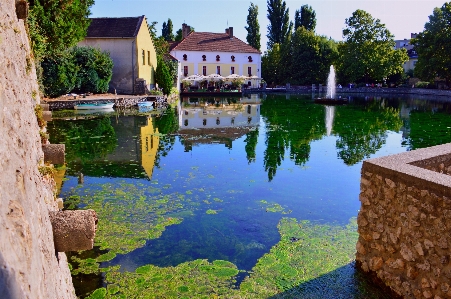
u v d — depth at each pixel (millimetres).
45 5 14211
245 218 6262
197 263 4797
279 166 9562
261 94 38938
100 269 4609
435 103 28172
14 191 1605
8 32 2271
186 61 45531
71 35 15523
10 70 2141
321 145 12250
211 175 8664
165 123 16531
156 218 6188
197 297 4086
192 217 6266
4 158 1609
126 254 4996
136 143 12062
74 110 18656
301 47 46000
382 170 4035
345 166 9617
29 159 2148
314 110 22859
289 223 6059
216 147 11766
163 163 9664
